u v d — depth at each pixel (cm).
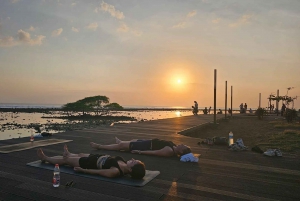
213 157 671
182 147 647
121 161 486
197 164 591
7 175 477
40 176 472
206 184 450
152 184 444
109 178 463
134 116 5534
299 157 685
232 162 616
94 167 490
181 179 475
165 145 665
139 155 677
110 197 382
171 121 1986
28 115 5338
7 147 736
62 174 483
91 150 736
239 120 2591
